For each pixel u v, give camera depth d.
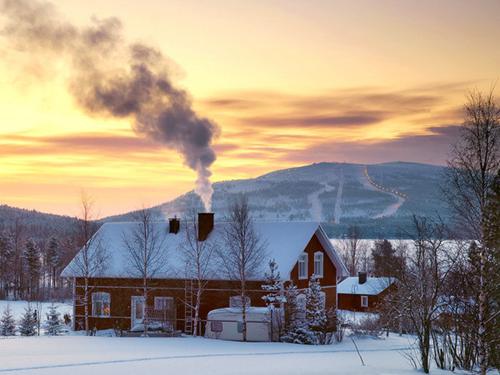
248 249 43.81
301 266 47.34
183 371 23.39
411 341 40.41
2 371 22.80
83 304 45.81
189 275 44.84
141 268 44.44
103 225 53.06
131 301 46.91
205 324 44.38
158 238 49.56
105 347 32.00
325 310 42.19
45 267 126.19
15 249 126.19
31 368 23.50
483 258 24.83
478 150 26.02
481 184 25.88
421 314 26.19
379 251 100.19
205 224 48.09
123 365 24.61
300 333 39.31
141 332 43.84
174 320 45.38
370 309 66.25
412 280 30.66
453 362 26.31
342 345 37.91
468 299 26.23
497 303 24.73
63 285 113.38
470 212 26.16
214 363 25.73
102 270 47.50
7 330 46.81
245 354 29.58
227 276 43.81
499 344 24.20
